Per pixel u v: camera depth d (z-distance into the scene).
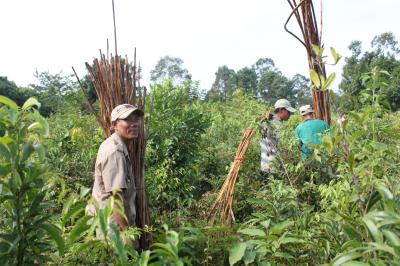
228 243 2.92
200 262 2.91
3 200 2.20
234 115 10.12
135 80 3.71
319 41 4.80
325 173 3.71
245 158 4.94
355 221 2.36
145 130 3.82
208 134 8.21
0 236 2.21
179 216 4.18
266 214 3.30
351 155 2.48
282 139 4.23
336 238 2.65
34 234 2.32
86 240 2.62
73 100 7.75
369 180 2.66
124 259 2.26
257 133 4.38
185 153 5.55
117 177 3.22
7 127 2.21
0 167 2.17
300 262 2.75
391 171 2.96
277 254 2.64
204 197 4.68
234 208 4.27
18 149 2.22
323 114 5.02
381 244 1.87
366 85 3.56
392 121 4.14
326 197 3.04
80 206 2.41
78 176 5.45
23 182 2.21
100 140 5.84
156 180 5.06
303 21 4.77
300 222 3.01
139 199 3.52
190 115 5.77
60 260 2.61
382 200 2.35
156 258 2.78
